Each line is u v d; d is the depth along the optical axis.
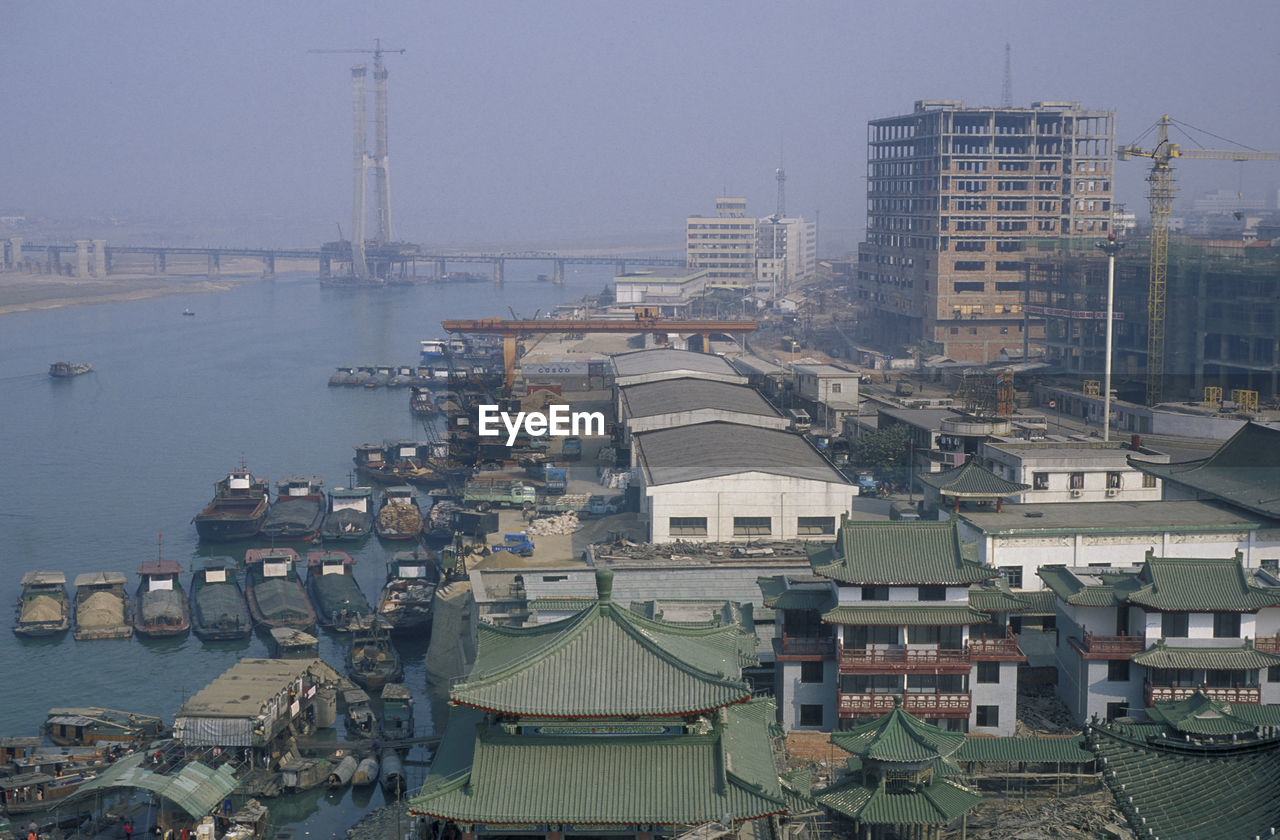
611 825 58.97
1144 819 58.44
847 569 90.50
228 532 185.00
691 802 59.00
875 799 73.75
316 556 165.38
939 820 72.19
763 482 143.25
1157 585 90.19
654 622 65.75
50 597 152.12
